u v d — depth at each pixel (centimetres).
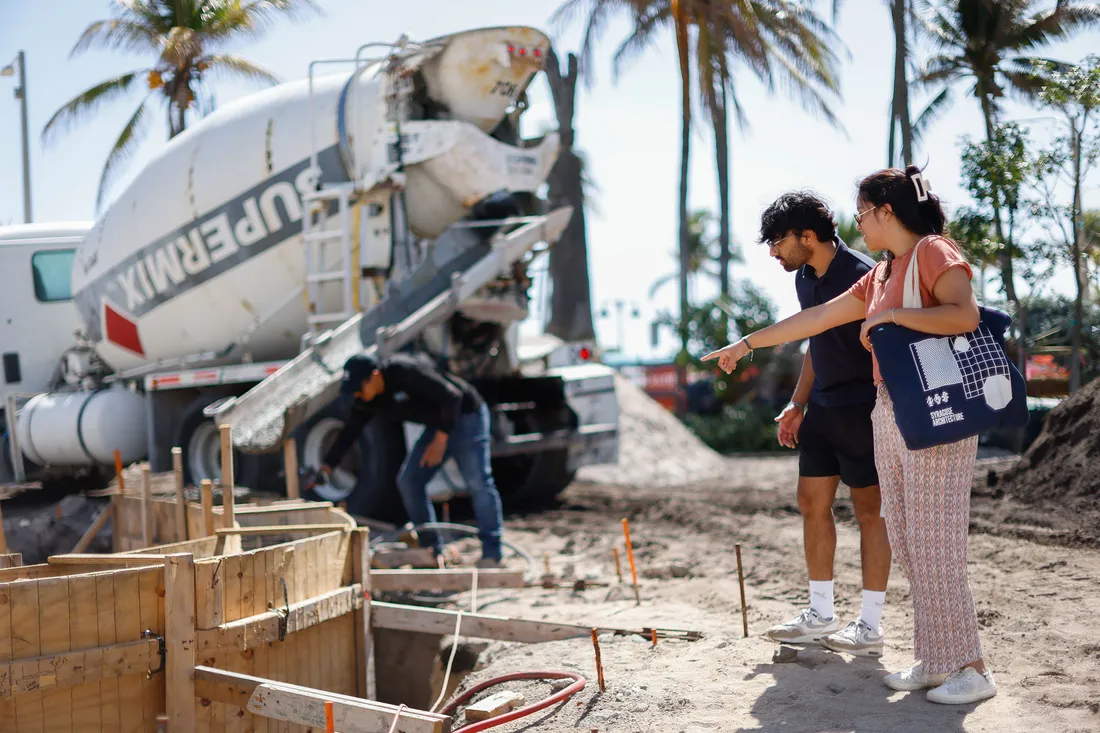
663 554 695
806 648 383
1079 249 1046
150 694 359
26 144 1852
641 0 2211
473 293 823
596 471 1496
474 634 464
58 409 1010
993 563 531
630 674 378
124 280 991
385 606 476
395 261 805
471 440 643
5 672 315
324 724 319
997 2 1662
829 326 345
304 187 852
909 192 311
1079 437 671
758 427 2169
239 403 722
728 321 2275
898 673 329
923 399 295
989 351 296
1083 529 559
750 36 2120
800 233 370
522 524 913
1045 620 403
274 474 842
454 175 816
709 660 388
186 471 897
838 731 295
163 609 361
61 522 871
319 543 442
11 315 1112
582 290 2303
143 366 1030
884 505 329
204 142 911
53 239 1141
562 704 351
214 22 2005
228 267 902
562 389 985
